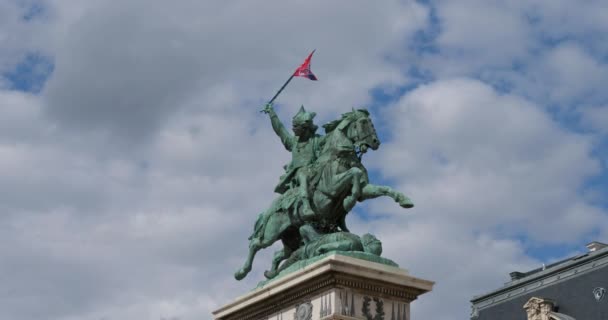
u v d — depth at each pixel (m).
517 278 67.44
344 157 32.09
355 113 32.47
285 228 32.88
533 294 64.44
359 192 31.42
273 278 32.09
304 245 32.09
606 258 60.94
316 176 32.38
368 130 32.09
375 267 30.25
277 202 33.31
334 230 32.44
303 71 35.06
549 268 65.38
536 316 63.28
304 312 30.48
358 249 31.11
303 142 33.66
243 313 32.44
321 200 32.03
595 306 60.53
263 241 33.25
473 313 68.19
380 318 30.20
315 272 30.03
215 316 33.16
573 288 62.22
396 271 30.50
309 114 33.72
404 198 30.66
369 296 30.27
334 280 29.83
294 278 30.66
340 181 31.56
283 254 33.41
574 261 62.72
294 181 33.34
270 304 31.56
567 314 61.91
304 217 32.09
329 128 33.00
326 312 29.86
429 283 30.81
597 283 60.94
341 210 32.28
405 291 30.67
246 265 33.47
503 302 66.31
